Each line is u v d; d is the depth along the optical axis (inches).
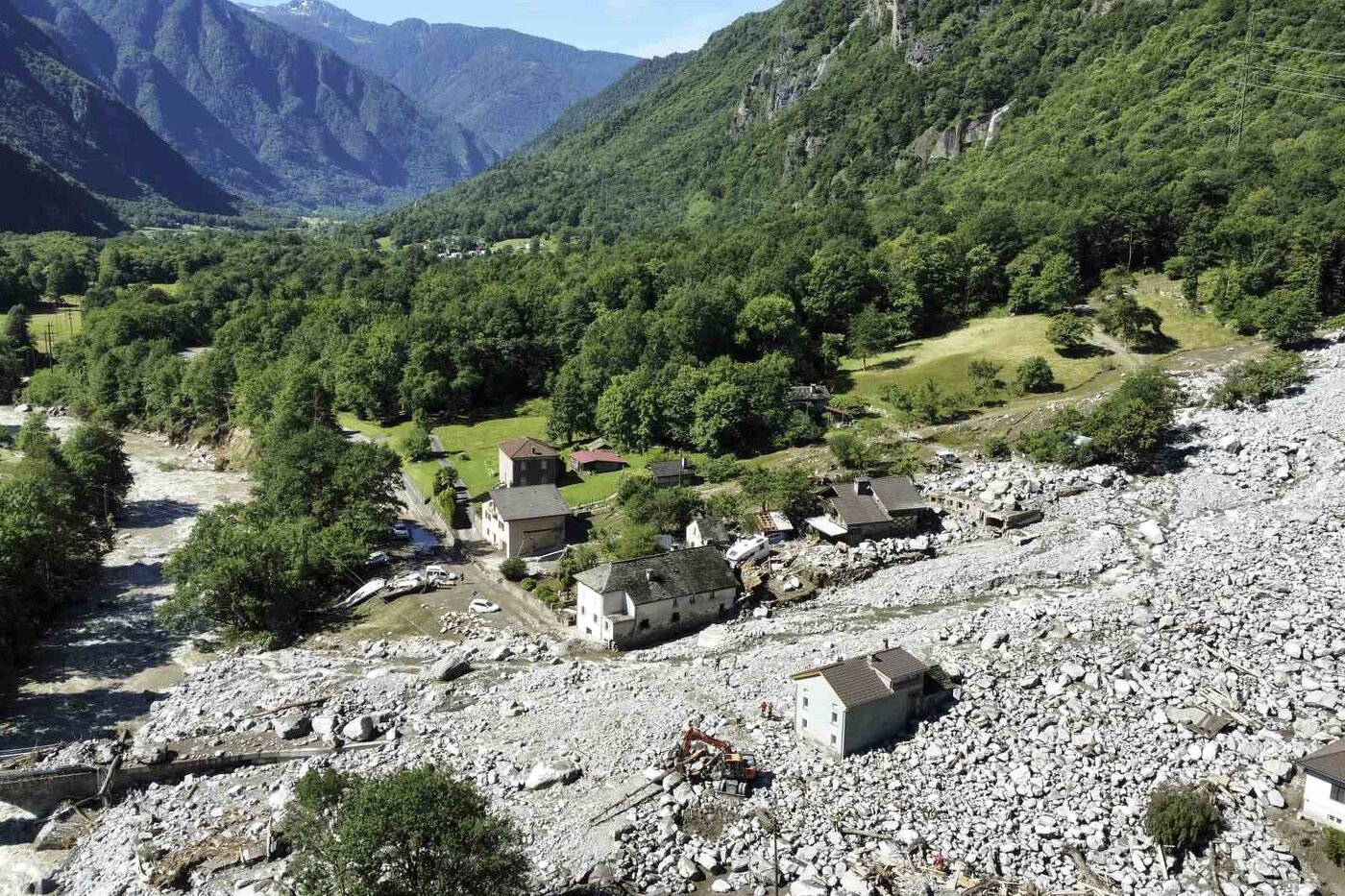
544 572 4291.3
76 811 2701.8
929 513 4466.0
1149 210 7111.2
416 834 1897.1
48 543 4050.2
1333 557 3531.0
